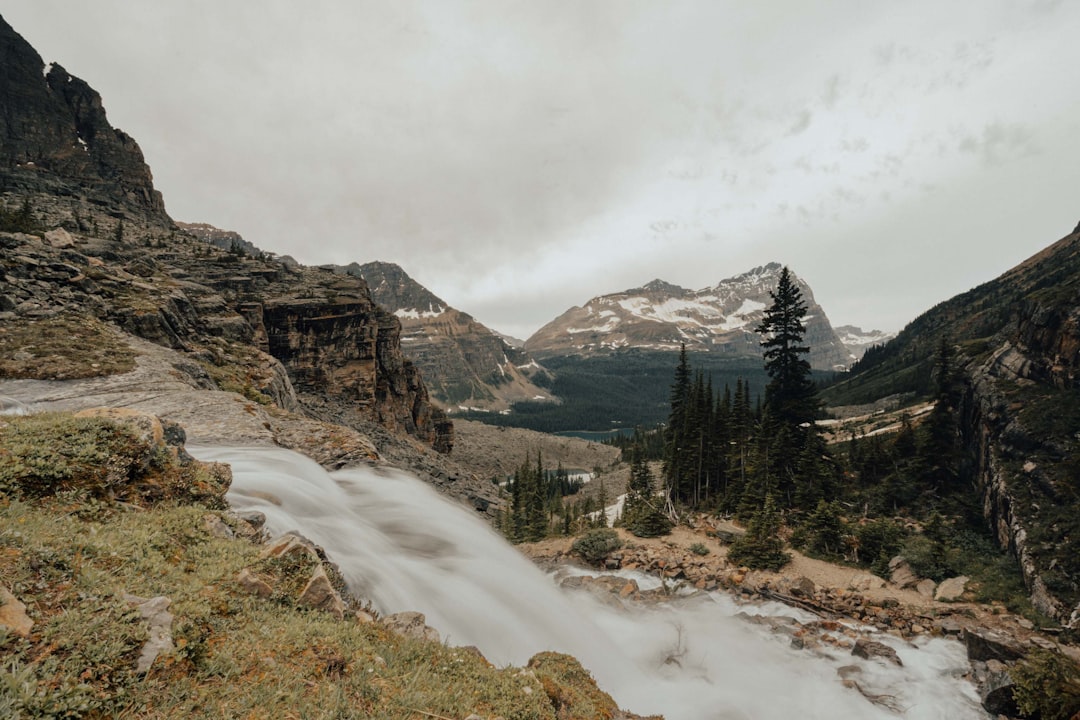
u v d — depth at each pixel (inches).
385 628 393.7
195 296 2898.6
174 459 505.4
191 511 438.3
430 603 625.0
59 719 188.9
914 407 4224.9
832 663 1047.6
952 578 1393.9
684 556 1723.7
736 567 1596.9
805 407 2378.2
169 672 239.0
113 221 5629.9
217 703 233.3
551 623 800.3
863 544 1619.1
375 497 938.1
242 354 2321.6
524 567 917.8
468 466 7204.7
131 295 2049.7
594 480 5472.4
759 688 948.6
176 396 1188.5
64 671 207.2
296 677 272.1
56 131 6756.9
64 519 342.3
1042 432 1573.6
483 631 647.1
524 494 2790.4
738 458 2434.8
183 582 327.3
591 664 789.2
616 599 1386.6
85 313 1705.2
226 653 269.6
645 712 815.7
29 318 1536.7
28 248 1973.4
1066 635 1068.5
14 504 332.5
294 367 3767.2
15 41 7032.5
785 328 2541.8
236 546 413.4
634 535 2081.7
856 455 2493.8
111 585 278.1
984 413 1900.8
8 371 1184.2
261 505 648.4
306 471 906.1
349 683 289.0
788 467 2305.6
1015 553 1408.7
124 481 433.4
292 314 3774.6
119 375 1275.8
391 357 4771.2
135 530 366.3
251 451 921.5
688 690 921.5
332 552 615.8
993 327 6122.1
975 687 960.9
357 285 4431.6
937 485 1969.7
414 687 305.9
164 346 1852.9
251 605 333.7
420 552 772.6
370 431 3363.7
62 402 1048.2
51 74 7352.4
